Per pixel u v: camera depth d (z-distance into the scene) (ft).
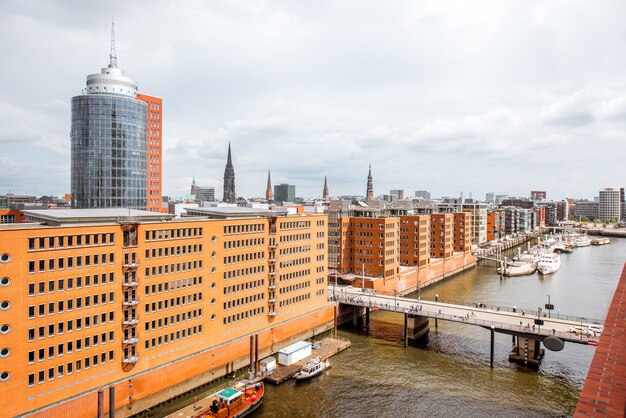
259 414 248.73
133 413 241.35
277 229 343.46
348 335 390.83
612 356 213.46
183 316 272.31
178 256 269.23
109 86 529.04
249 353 316.60
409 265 619.26
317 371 300.61
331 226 561.02
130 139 537.24
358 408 257.14
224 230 299.99
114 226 236.63
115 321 236.22
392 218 547.90
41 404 207.10
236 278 308.81
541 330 315.58
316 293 388.78
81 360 222.28
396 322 433.89
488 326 325.62
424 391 278.46
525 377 300.20
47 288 210.38
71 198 530.68
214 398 261.24
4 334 195.93
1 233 195.52
